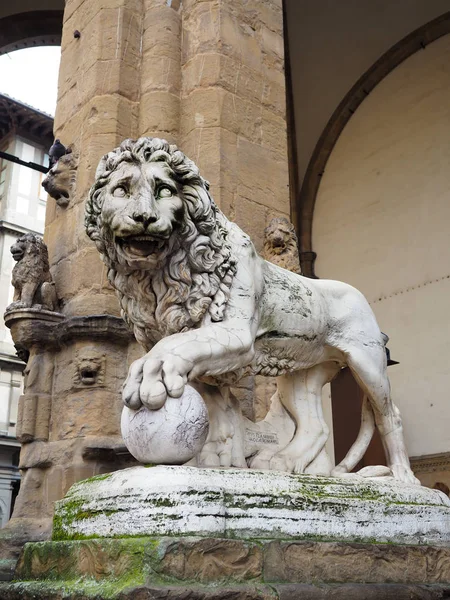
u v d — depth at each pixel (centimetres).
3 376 1489
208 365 183
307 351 226
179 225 185
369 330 240
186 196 190
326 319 230
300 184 922
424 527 199
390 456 238
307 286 228
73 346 309
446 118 793
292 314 218
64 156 357
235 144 348
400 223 812
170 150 189
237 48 368
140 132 353
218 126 344
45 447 304
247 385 301
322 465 223
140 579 137
